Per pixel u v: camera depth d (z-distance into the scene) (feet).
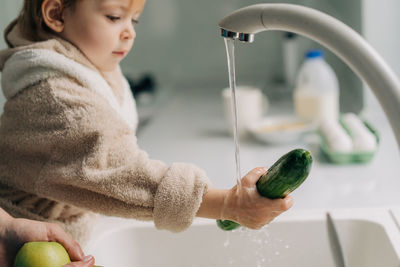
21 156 2.52
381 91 1.68
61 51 2.53
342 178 3.97
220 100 6.80
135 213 2.29
